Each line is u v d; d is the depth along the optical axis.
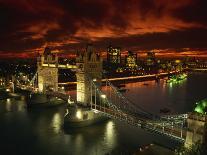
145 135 88.12
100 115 103.88
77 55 108.69
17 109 133.12
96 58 107.88
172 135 64.56
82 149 78.56
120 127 98.38
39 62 152.12
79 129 97.19
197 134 55.03
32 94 140.50
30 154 75.75
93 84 106.50
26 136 90.88
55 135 91.75
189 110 131.38
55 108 136.88
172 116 81.69
